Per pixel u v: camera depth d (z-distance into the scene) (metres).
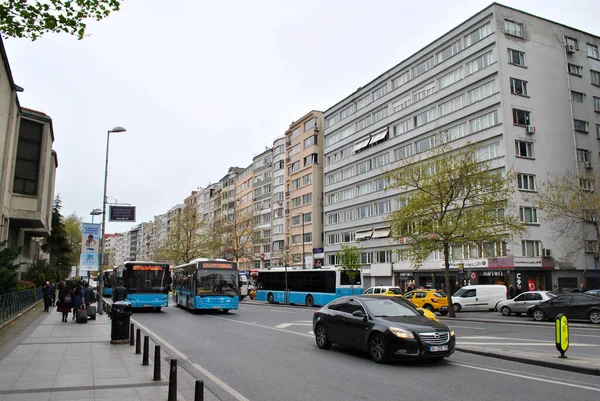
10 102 27.86
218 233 75.38
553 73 41.50
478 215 26.94
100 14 9.08
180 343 14.41
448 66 44.44
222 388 8.31
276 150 78.50
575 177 34.88
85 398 7.26
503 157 37.62
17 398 7.23
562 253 38.25
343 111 61.94
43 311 27.42
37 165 33.44
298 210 69.94
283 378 9.19
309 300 38.00
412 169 29.77
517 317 27.09
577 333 17.44
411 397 7.64
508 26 40.25
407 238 29.86
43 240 62.38
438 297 30.52
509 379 9.04
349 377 9.27
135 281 28.52
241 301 50.12
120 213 25.53
